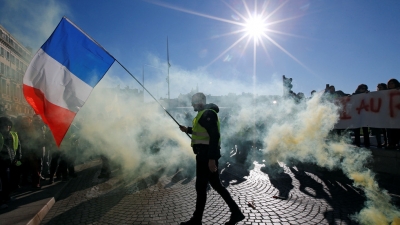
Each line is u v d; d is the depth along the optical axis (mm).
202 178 3672
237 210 3686
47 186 6535
